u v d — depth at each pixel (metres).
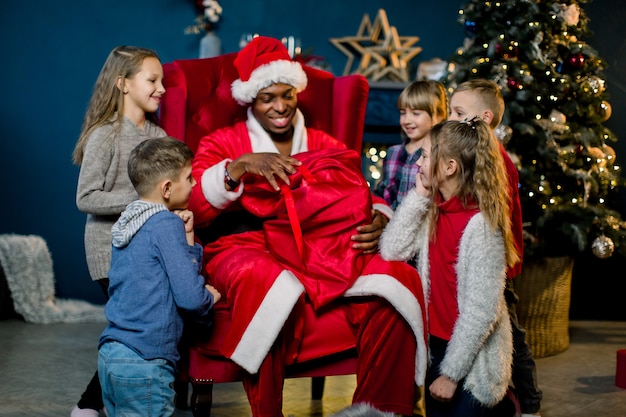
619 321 4.90
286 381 3.61
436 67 4.81
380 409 2.64
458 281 2.45
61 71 4.88
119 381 2.32
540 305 4.00
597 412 3.19
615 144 4.91
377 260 2.69
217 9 4.95
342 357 2.73
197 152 3.11
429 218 2.59
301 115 3.25
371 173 5.09
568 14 4.11
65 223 4.94
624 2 4.87
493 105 3.02
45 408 3.11
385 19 5.07
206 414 2.67
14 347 4.00
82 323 4.58
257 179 2.86
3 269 4.54
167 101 3.19
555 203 4.03
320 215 2.70
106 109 2.97
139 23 4.96
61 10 4.86
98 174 2.87
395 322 2.63
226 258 2.70
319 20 5.15
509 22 4.01
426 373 2.64
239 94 3.06
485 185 2.43
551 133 4.01
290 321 2.61
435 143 2.48
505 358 2.49
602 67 4.30
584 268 4.91
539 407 2.92
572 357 4.05
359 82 3.42
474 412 2.44
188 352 2.68
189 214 2.55
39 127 4.88
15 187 4.88
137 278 2.36
